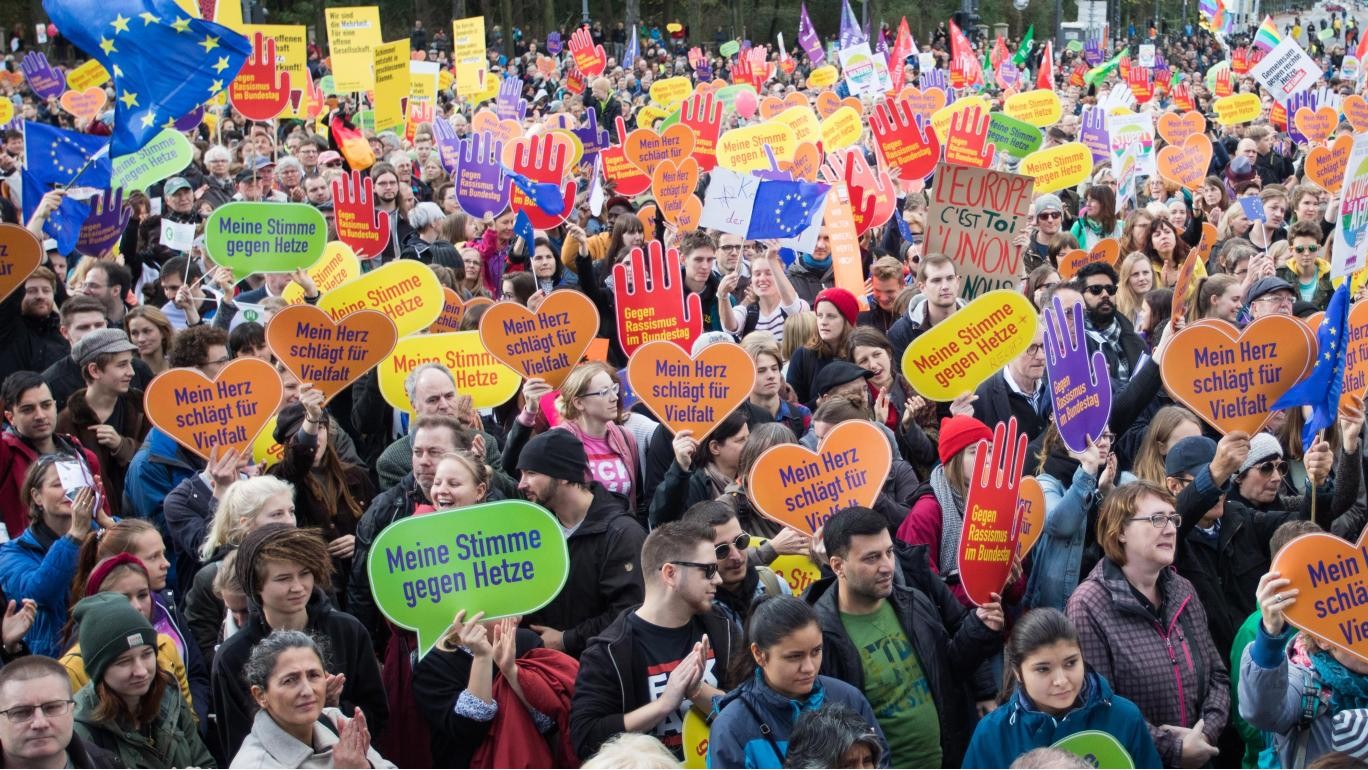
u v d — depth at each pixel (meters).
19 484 6.62
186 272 9.99
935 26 60.50
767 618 4.38
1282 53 19.33
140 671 4.54
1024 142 15.28
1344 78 30.78
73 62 42.09
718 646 4.91
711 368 6.57
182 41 9.55
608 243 12.04
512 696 4.94
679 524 4.91
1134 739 4.50
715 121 15.07
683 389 6.58
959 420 5.76
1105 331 8.33
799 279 10.59
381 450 8.09
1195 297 8.66
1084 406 6.00
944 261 8.24
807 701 4.38
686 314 7.85
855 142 14.73
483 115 16.44
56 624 5.54
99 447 7.30
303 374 7.22
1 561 5.78
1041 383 7.38
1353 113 17.30
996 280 9.29
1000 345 6.92
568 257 11.03
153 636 4.60
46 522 5.84
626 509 5.90
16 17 45.69
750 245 11.69
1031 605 5.46
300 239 8.99
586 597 5.57
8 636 5.31
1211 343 5.99
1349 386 6.39
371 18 18.12
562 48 53.25
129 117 9.55
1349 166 6.90
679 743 4.86
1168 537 4.95
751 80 28.25
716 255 11.16
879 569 4.86
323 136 18.16
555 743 4.98
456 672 5.07
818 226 10.15
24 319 8.56
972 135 12.72
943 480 5.79
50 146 11.13
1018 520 5.18
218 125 17.64
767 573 5.45
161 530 6.68
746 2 61.81
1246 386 6.02
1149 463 6.13
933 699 4.95
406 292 8.25
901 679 4.91
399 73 16.28
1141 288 9.69
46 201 9.70
